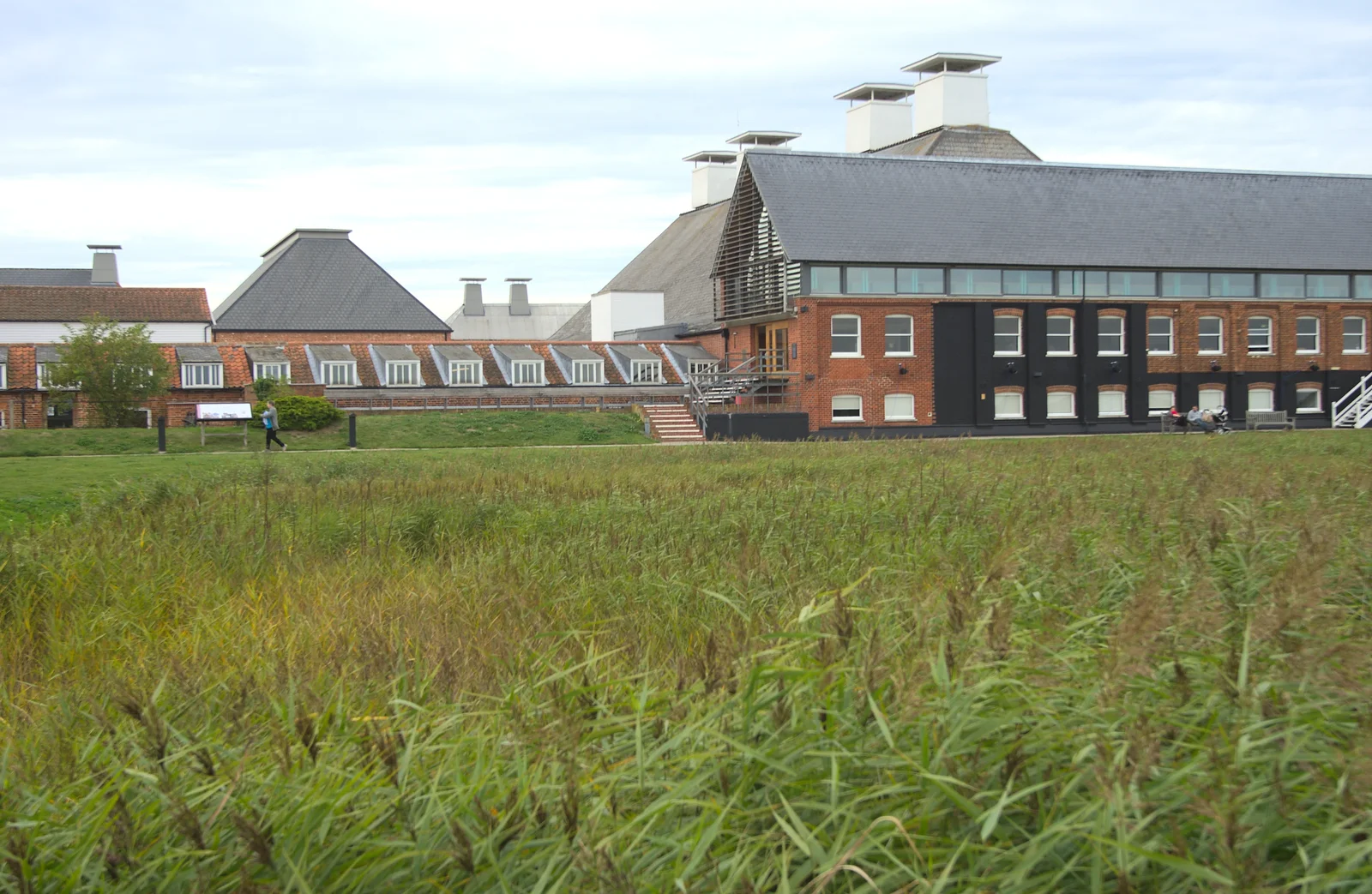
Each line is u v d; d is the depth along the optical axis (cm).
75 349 4269
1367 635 554
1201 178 5100
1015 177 4869
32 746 538
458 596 870
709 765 386
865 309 4384
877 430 4391
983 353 4481
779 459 2323
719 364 5094
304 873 357
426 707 523
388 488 1755
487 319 10956
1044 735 376
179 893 365
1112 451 2464
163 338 6600
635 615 780
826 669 396
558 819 369
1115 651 385
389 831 395
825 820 344
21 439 3612
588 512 1348
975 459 2200
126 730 525
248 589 936
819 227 4416
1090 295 4625
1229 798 324
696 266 7162
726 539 1112
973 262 4478
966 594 482
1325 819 347
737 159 8481
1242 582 616
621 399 4700
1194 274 4747
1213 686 419
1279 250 4862
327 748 445
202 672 637
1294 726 374
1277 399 4841
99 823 390
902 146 7250
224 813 393
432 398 4578
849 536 1070
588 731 446
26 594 956
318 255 7175
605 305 6606
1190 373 4728
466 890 352
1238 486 1345
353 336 6888
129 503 1482
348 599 880
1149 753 339
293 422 3984
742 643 525
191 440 3794
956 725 376
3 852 357
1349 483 1356
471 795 383
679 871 333
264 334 6788
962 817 361
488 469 2208
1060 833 331
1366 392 4794
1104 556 712
